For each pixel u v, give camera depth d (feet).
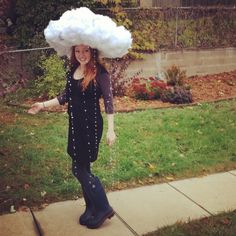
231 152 20.13
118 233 13.33
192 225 13.74
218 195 16.03
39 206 14.98
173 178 17.46
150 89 29.55
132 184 16.81
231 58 38.37
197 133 22.50
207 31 36.81
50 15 31.50
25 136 21.52
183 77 32.63
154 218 14.29
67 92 13.12
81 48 12.37
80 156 13.08
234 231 13.30
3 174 17.28
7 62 22.27
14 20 32.73
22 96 28.22
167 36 34.96
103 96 12.73
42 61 30.14
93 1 31.63
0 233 13.28
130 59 33.40
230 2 44.57
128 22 32.91
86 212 13.88
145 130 22.81
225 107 27.73
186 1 42.34
